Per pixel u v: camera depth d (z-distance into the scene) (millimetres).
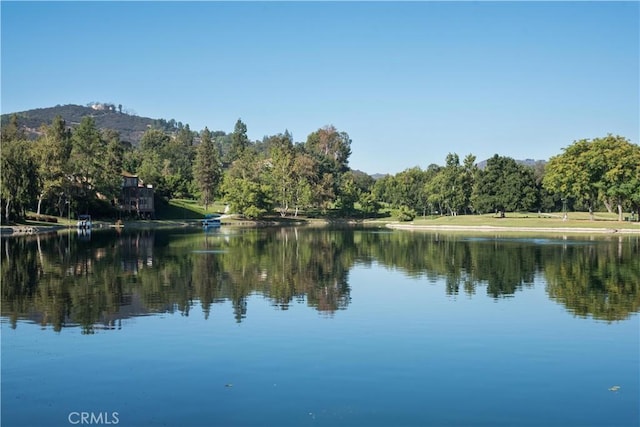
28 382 17031
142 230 106312
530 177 133125
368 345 20984
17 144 108750
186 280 36750
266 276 39000
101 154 138500
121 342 21266
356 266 45281
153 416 14656
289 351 20203
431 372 17969
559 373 17938
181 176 191625
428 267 44656
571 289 33750
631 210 126438
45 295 30859
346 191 167875
